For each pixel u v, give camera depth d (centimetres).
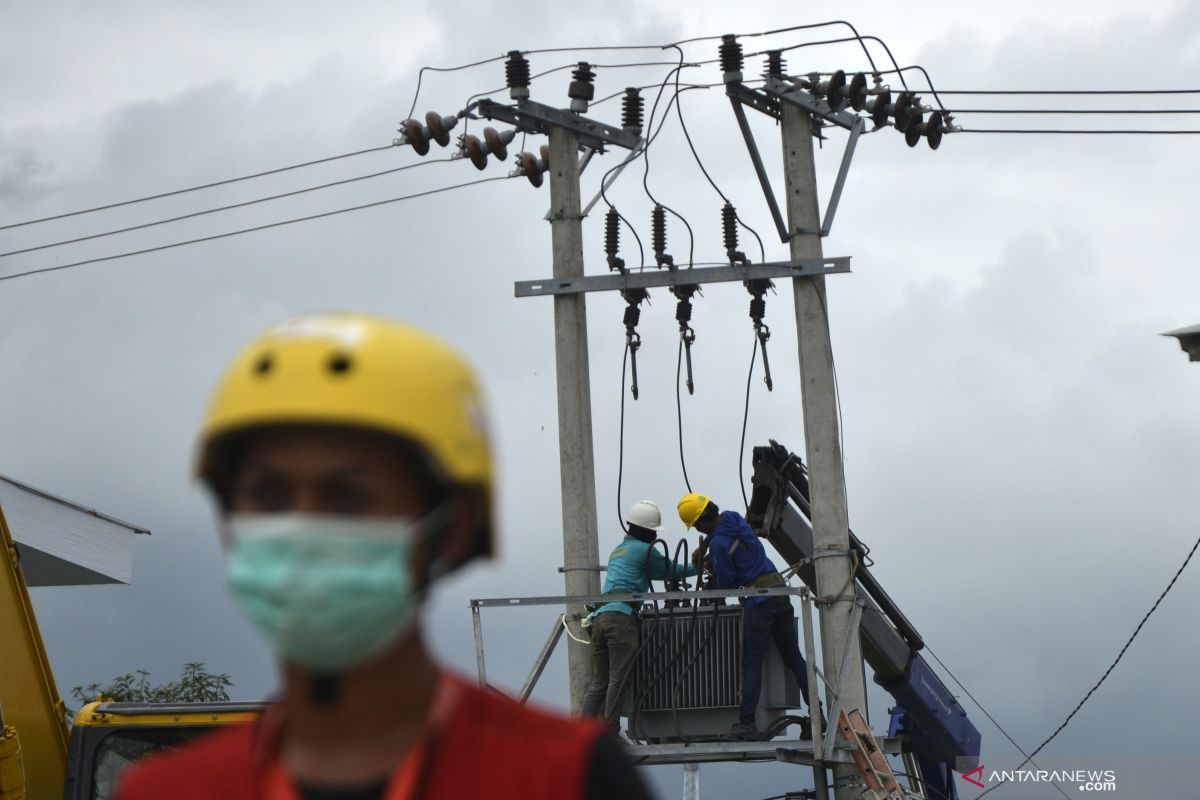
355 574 279
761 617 1822
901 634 2106
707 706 1847
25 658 1476
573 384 2042
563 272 2064
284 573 278
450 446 290
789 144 2025
